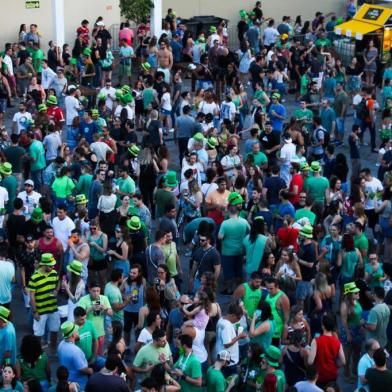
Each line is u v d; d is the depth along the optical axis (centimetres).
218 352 2448
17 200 3166
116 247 3000
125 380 2336
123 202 3253
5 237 3253
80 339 2477
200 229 2925
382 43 6225
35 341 2350
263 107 4688
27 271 3000
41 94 4872
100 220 3238
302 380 2448
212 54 5538
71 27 6375
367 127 4900
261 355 2286
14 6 6175
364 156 4866
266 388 2211
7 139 4116
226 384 2339
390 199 3519
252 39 6353
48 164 4038
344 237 3000
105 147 3928
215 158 3838
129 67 5772
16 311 3191
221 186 3359
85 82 5572
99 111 4550
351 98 5612
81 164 3706
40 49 5850
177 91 4981
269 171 3578
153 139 4166
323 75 5547
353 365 2759
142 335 2448
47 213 3200
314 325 2703
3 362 2462
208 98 4612
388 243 3494
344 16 7438
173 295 2752
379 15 6291
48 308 2778
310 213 3275
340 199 3509
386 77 5631
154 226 3778
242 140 4769
